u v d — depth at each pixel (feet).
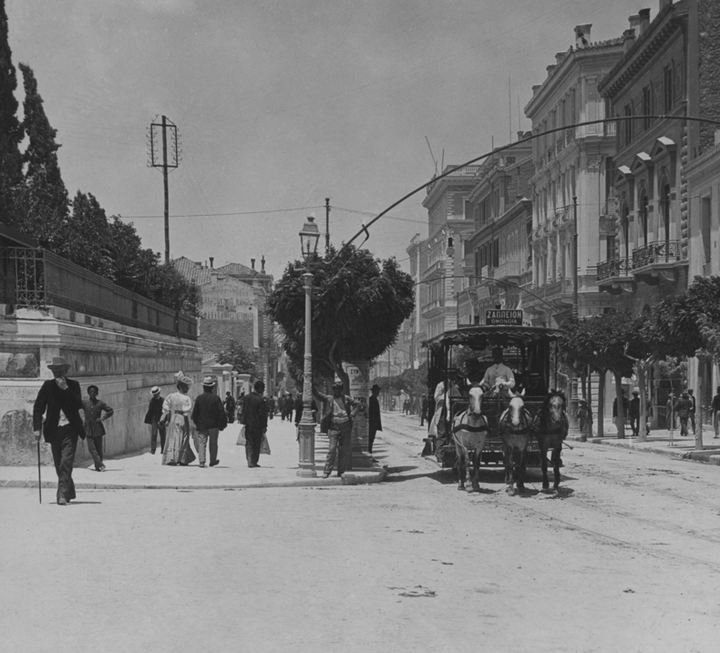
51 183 116.57
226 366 196.75
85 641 22.61
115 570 30.94
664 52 161.27
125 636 23.08
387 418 272.72
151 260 124.06
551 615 26.21
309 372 67.15
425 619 25.43
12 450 66.33
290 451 98.43
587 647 22.97
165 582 29.27
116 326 90.79
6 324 66.64
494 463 75.05
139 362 98.27
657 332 101.24
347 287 74.95
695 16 148.56
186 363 135.03
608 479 69.97
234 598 27.35
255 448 74.02
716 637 24.14
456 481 69.67
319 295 75.66
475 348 74.18
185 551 34.65
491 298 290.97
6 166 109.91
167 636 23.13
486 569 32.91
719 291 97.66
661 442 115.65
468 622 25.20
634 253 165.78
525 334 68.95
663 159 159.22
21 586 28.50
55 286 71.82
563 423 60.39
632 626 25.12
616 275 173.06
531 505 54.03
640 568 33.86
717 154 136.46
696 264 146.30
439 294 371.35
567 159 208.74
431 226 412.57
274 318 78.84
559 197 217.36
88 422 67.21
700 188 144.56
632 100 179.93
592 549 38.06
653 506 53.67
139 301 105.70
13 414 66.33
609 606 27.48
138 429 94.79
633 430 131.13
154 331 115.55
